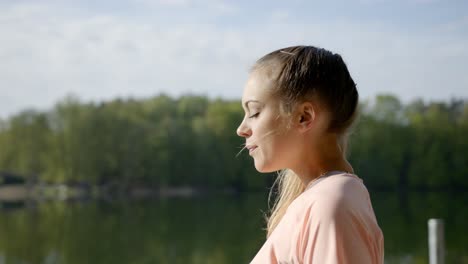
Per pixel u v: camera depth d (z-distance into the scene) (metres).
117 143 64.06
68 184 63.03
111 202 55.75
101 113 63.62
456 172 63.44
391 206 45.41
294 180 1.31
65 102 62.44
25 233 34.72
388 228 31.33
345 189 1.08
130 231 35.25
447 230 29.44
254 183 67.31
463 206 44.84
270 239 1.17
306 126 1.16
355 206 1.06
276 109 1.16
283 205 1.32
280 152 1.17
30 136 61.88
